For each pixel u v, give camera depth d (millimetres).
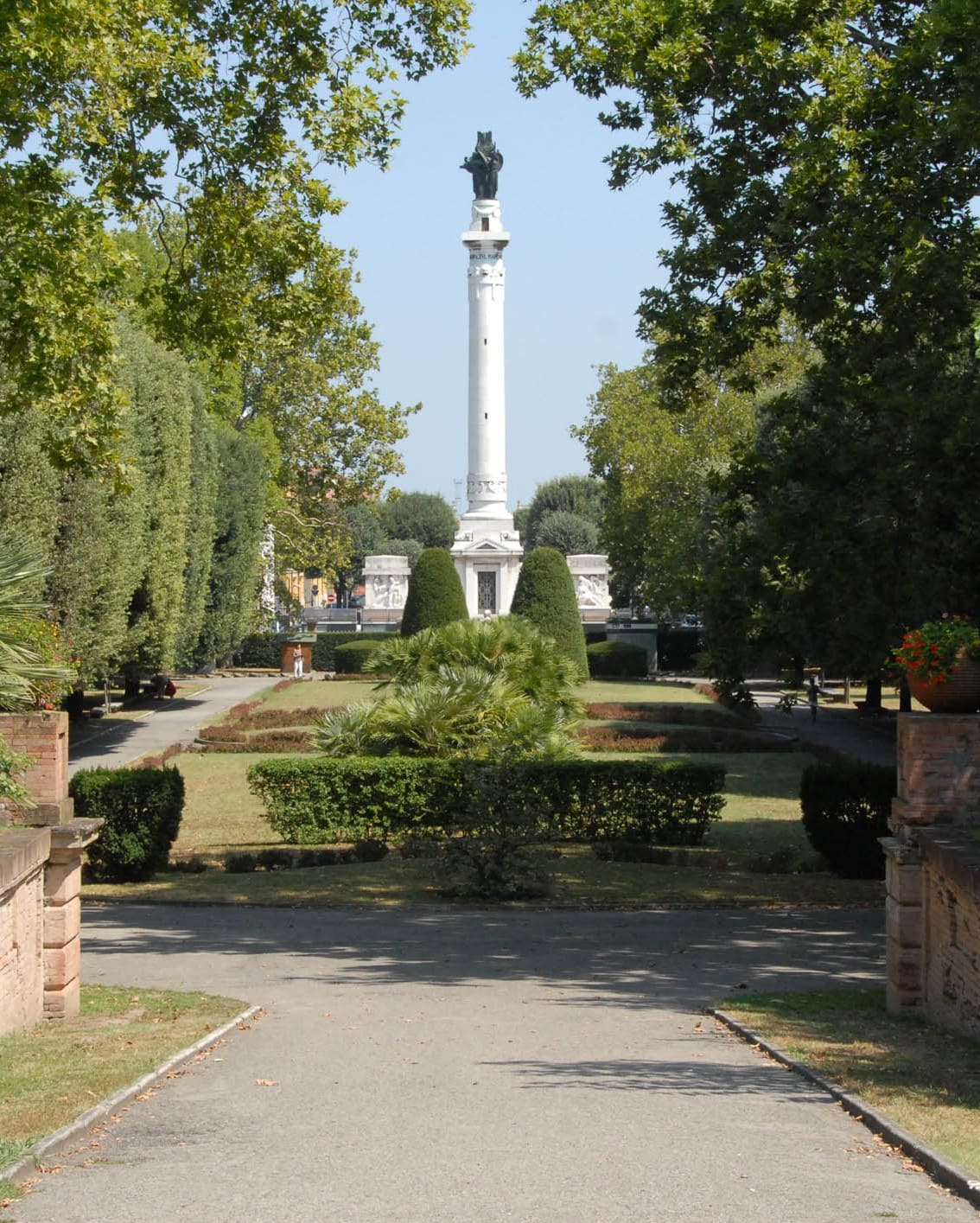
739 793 35188
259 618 82688
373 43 23484
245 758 42188
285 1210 6504
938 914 12336
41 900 13102
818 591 20906
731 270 20922
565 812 28094
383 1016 13250
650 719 50656
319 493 83562
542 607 64312
